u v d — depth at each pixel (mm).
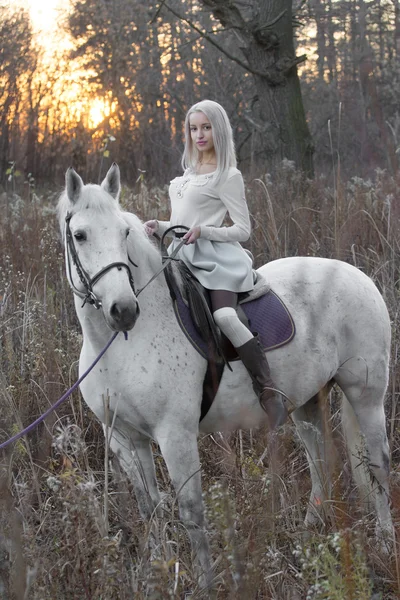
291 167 9094
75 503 2617
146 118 19219
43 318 4770
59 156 18500
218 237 3467
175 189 3631
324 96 15781
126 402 3234
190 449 3246
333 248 5785
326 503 3387
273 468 2939
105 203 3031
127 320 2902
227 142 3492
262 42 11375
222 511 2545
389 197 6016
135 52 20266
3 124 18375
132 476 3352
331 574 2512
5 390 4102
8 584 2564
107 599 2561
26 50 19516
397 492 3354
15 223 7625
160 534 3240
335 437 4070
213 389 3363
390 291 5309
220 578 2943
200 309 3348
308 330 3613
